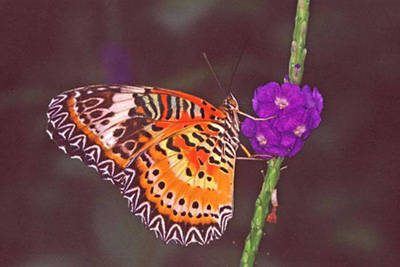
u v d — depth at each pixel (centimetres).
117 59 79
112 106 67
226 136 68
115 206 79
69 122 66
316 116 66
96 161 67
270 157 67
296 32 66
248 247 68
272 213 67
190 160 68
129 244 78
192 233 68
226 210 69
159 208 68
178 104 68
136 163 67
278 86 66
